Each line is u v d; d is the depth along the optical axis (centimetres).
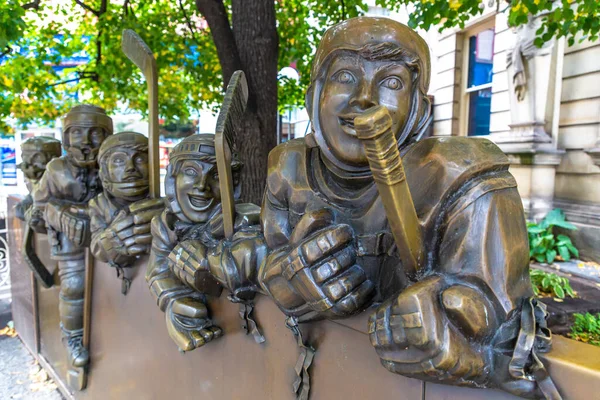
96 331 183
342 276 72
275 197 88
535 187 448
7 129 450
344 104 70
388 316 63
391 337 62
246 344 108
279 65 392
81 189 173
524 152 445
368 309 78
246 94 114
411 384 74
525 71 439
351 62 70
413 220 62
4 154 898
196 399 127
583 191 425
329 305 72
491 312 61
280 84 423
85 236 164
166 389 139
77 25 438
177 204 112
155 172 137
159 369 141
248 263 95
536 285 297
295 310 83
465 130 602
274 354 101
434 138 72
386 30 69
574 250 395
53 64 425
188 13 400
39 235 232
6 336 306
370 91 68
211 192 110
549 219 420
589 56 414
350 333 83
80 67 455
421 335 58
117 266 145
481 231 63
